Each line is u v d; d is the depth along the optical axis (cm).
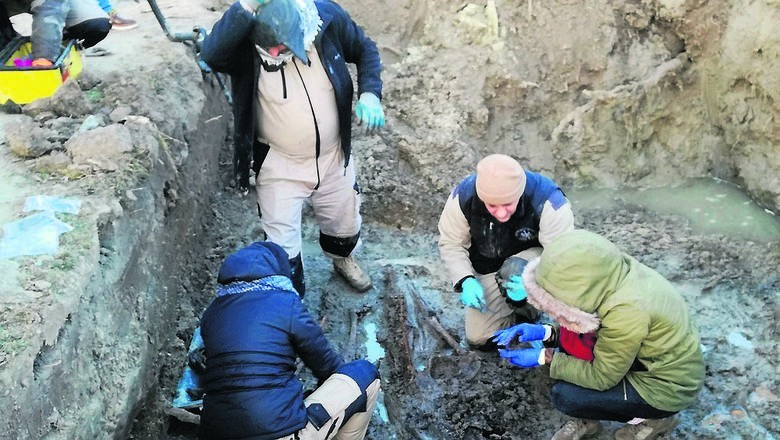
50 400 223
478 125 480
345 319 393
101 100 375
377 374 299
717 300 384
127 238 298
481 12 505
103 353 260
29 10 372
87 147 318
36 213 278
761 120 437
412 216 455
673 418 311
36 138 322
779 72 414
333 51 320
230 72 318
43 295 237
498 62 486
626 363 274
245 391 258
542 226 308
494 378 350
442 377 355
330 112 327
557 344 314
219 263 411
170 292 347
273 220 346
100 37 414
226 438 261
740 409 328
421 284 409
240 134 329
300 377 355
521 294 305
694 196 462
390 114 489
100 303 264
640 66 474
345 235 381
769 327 363
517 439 326
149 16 499
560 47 484
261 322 266
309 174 341
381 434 334
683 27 462
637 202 462
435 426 333
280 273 283
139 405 286
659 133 478
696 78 469
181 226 375
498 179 288
